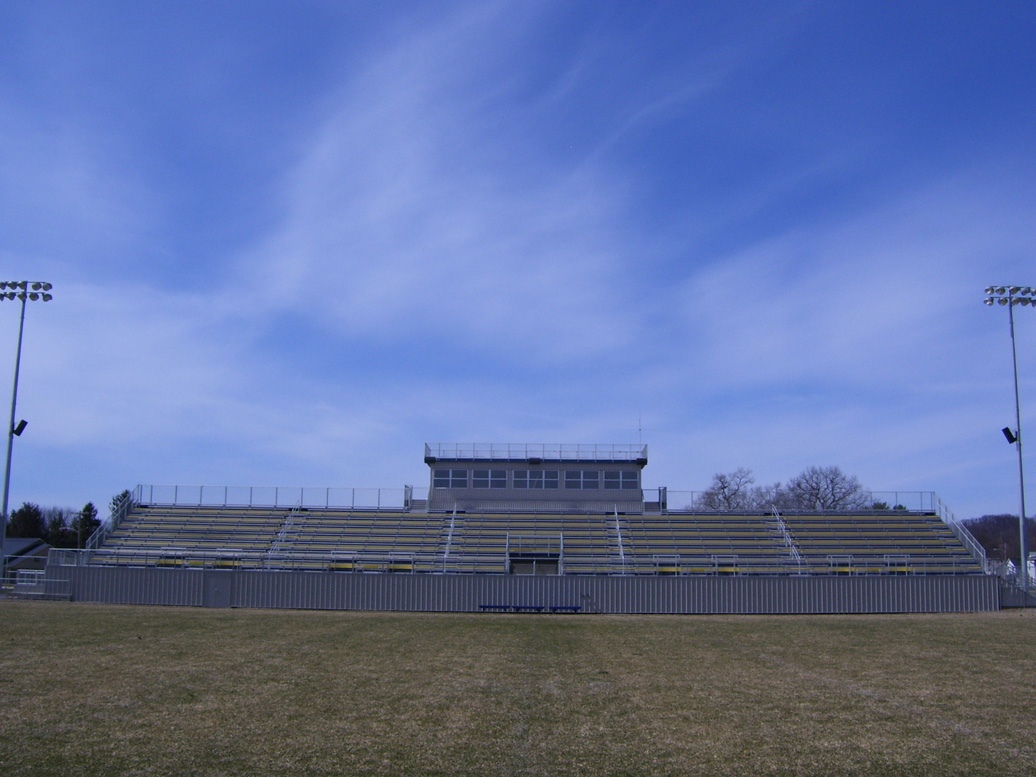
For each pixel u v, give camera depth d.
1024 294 45.34
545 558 48.47
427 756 14.39
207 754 14.38
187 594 41.44
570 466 56.88
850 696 19.45
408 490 55.81
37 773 13.33
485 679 21.30
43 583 42.66
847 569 46.09
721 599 40.62
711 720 17.00
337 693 19.34
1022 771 13.84
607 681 21.19
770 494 99.88
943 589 41.41
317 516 53.12
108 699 18.42
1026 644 28.50
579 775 13.49
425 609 40.66
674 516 53.09
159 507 53.72
